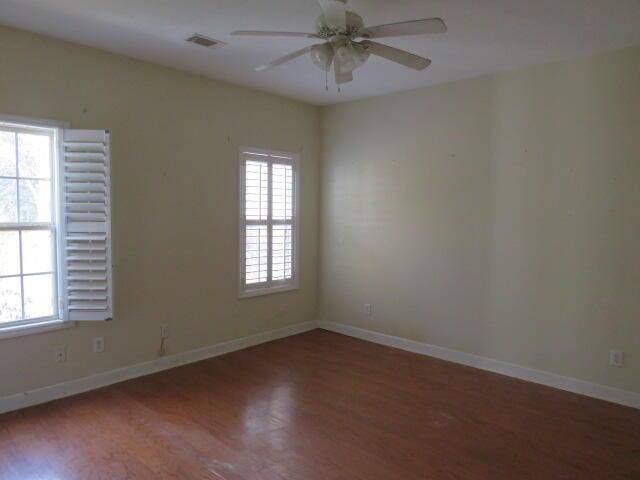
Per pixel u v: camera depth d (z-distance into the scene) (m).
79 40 3.29
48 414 3.13
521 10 2.72
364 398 3.48
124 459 2.61
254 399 3.44
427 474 2.50
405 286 4.64
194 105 4.11
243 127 4.52
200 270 4.24
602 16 2.79
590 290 3.51
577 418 3.16
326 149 5.29
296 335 5.16
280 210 4.97
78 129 3.38
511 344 3.94
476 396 3.53
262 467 2.54
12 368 3.16
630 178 3.30
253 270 4.72
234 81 4.31
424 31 2.35
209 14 2.85
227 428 2.98
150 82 3.79
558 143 3.63
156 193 3.88
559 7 2.67
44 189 3.30
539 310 3.78
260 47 3.41
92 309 3.41
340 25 2.31
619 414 3.23
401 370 4.09
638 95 3.26
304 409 3.28
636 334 3.31
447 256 4.32
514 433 2.96
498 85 3.93
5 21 2.97
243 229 4.59
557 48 3.34
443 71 3.90
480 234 4.09
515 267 3.89
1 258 3.13
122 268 3.70
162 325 3.99
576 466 2.59
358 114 4.96
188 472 2.49
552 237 3.68
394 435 2.92
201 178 4.20
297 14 2.84
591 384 3.53
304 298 5.30
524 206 3.82
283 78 4.20
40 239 3.30
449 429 3.00
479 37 3.14
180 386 3.66
